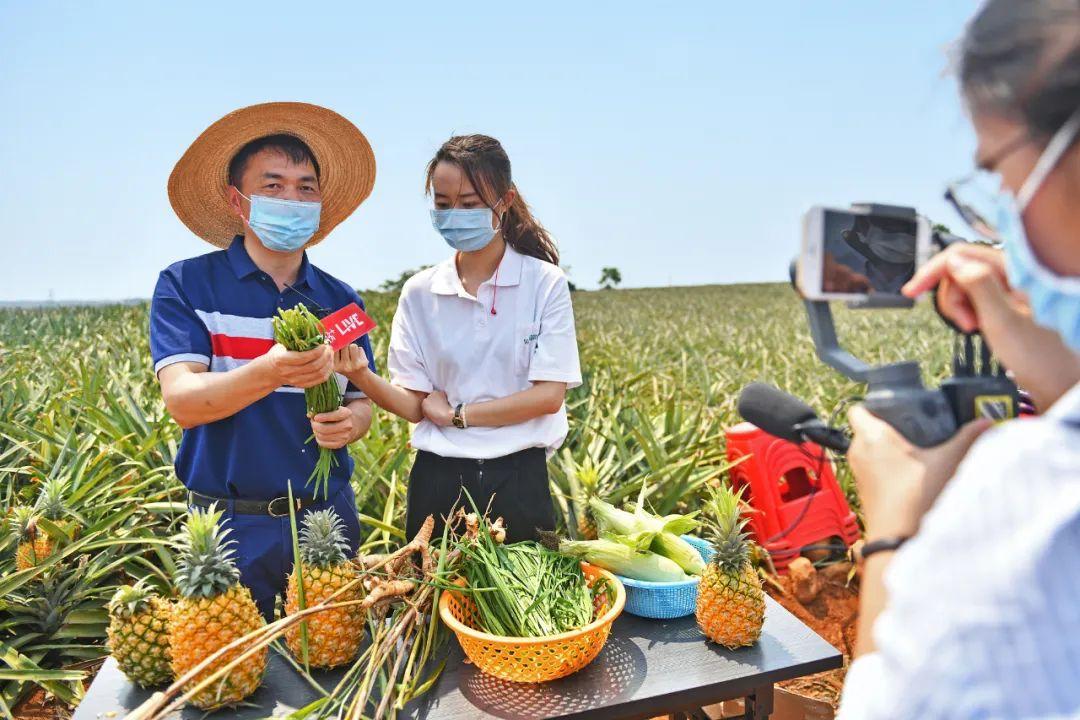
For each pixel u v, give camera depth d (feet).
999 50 2.28
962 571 2.14
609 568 7.55
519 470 9.23
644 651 6.61
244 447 8.04
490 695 5.96
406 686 5.88
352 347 8.08
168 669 6.03
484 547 7.05
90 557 11.80
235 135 8.39
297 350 6.95
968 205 2.66
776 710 9.37
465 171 8.50
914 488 2.92
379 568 6.73
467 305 9.16
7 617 11.07
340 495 8.65
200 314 8.12
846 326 59.93
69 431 14.74
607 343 43.24
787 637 6.82
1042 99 2.16
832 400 20.58
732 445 14.11
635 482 13.97
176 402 7.38
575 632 5.84
